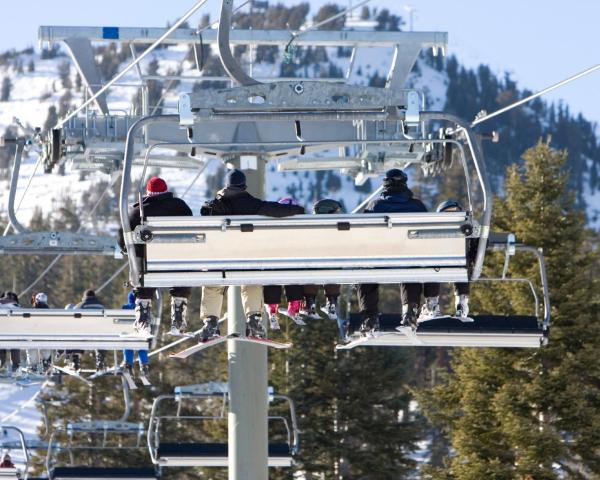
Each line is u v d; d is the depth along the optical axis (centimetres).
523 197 13662
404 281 4288
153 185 4553
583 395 12781
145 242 4219
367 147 6619
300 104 4212
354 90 4222
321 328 17112
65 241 6394
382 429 17188
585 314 13050
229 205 4484
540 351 13075
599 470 12756
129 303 7481
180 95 4162
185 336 4778
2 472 8525
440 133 6619
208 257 4253
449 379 13962
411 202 4569
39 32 6819
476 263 4294
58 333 6438
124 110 6775
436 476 13388
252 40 7131
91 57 6969
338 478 17125
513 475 12738
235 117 4188
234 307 6575
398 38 7238
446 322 6122
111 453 18238
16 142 6556
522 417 12581
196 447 8256
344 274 4278
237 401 6562
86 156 6606
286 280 4269
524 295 13212
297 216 4275
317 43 7156
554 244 13462
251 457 6550
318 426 16938
